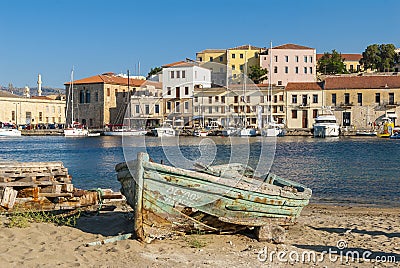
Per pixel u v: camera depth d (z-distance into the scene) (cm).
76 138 8150
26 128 9956
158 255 938
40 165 1301
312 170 3111
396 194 2122
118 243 982
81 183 2519
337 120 8006
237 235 1112
